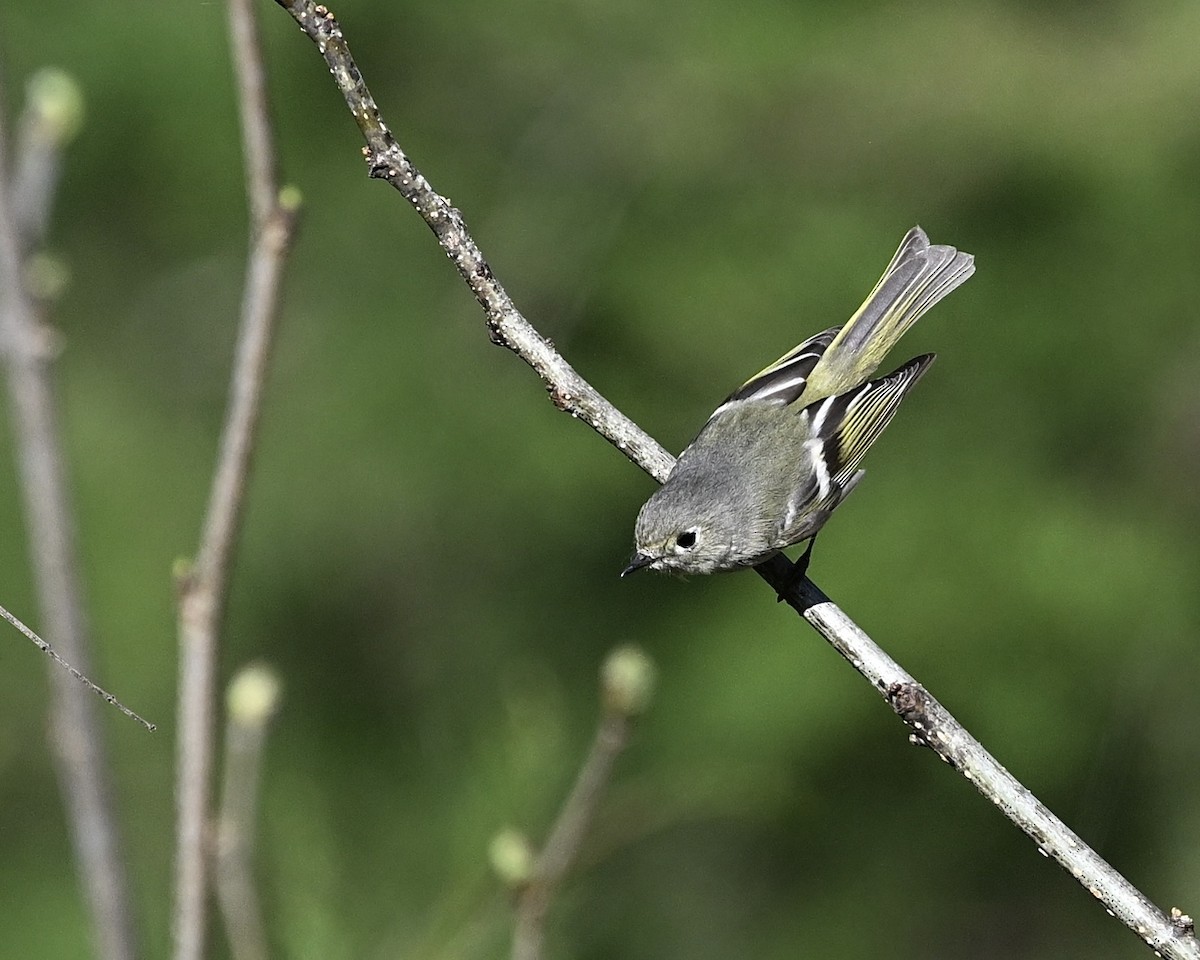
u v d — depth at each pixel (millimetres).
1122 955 14820
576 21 17375
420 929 7449
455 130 17297
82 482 15750
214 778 4883
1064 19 17516
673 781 13492
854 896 14609
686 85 17172
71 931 13820
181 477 16078
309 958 6574
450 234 5539
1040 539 15375
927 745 5145
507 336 5750
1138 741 14891
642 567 6621
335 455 15852
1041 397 16281
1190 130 16547
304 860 6734
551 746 7617
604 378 16516
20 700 14875
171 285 17047
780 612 15133
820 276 16422
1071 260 16547
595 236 16859
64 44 16438
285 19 16609
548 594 15664
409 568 15617
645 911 13695
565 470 15844
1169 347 16281
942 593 15125
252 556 15516
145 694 14586
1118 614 15023
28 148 5828
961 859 14883
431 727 14570
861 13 17547
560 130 17281
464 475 15852
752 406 7078
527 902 5879
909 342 16406
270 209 5055
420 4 17062
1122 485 15984
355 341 16281
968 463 15977
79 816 5250
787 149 17031
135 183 16828
